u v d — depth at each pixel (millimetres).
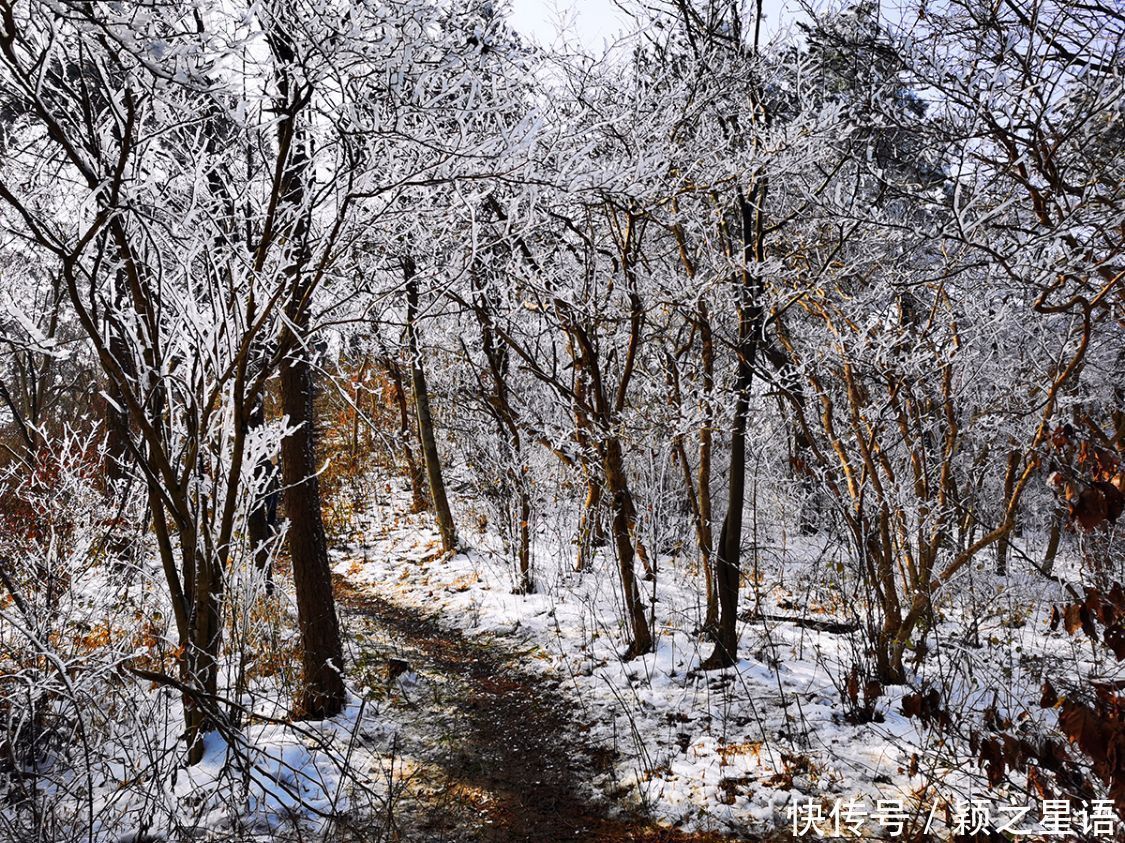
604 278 7195
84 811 4121
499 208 5938
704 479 7457
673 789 4957
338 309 5285
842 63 6449
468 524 13281
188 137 4516
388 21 3635
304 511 5918
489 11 4738
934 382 6457
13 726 4223
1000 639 7121
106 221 3666
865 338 6070
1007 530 5262
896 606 6008
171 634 5594
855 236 6496
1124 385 6105
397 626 8922
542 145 4953
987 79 4305
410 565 11789
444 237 5191
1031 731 3240
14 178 4363
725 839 4457
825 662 6762
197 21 3666
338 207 4512
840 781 4852
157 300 4785
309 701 5766
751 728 5594
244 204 4789
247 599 5160
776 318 6930
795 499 9797
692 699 6141
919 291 6387
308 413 6086
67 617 4992
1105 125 4172
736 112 7039
